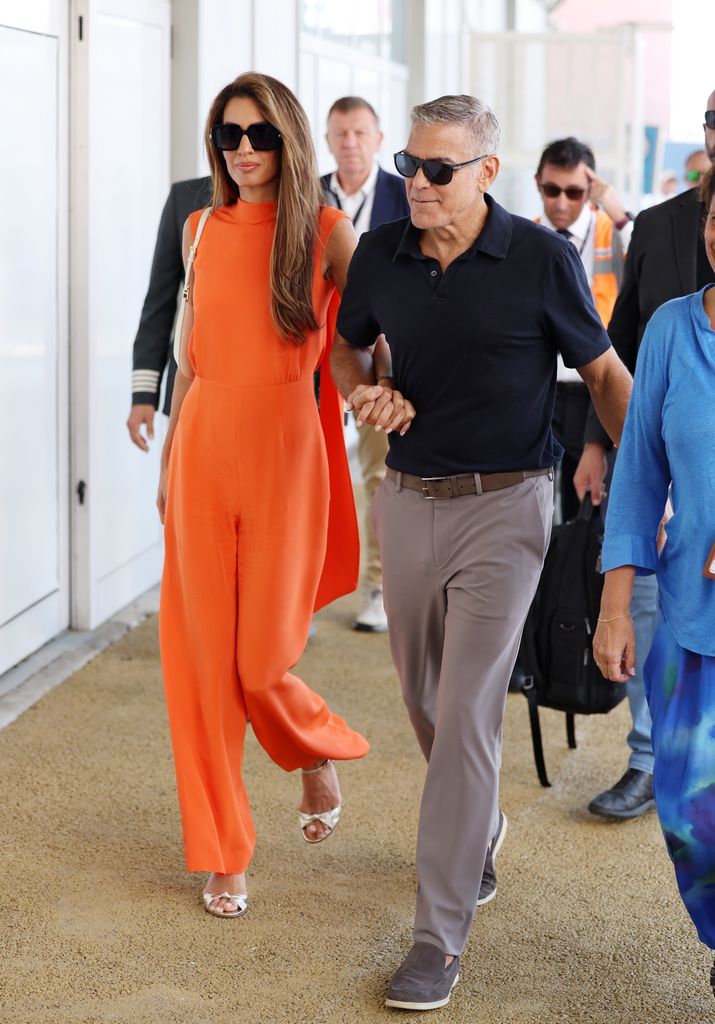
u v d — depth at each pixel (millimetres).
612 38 10391
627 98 10461
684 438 2418
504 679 2793
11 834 3439
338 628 5480
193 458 2986
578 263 2697
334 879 3266
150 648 5008
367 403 2727
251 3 6273
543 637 3609
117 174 5082
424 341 2707
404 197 5176
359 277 2836
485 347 2682
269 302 2924
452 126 2596
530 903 3176
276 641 3025
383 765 4000
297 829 3537
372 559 5434
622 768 4039
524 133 10625
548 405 2787
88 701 4414
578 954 2951
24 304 4488
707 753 2439
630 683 3754
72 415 4934
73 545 5035
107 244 5020
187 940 2953
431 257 2707
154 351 4410
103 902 3107
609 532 2588
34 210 4527
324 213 2982
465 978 2842
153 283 4410
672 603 2500
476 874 2750
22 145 4410
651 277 3539
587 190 4680
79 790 3727
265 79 2885
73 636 5027
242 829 3074
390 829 3557
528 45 10555
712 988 2670
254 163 2883
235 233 2961
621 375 2777
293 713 3174
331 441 3234
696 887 2494
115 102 5023
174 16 5582
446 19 10461
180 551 3031
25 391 4539
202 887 3205
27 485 4605
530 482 2768
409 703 3033
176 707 3062
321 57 7727
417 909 2770
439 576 2811
